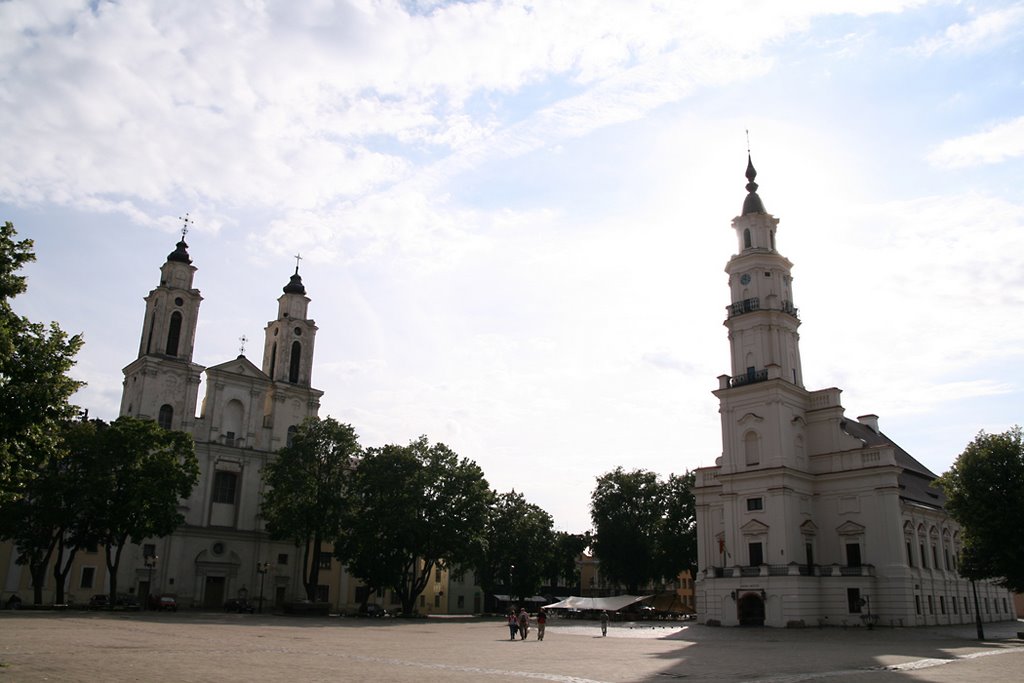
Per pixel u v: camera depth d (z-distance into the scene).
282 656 28.02
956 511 52.19
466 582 113.50
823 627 62.56
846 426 75.69
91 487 61.31
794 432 70.00
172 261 85.88
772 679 24.00
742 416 70.25
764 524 66.31
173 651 28.22
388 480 76.12
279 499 74.50
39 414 26.81
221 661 25.22
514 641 43.50
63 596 65.00
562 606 86.69
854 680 23.80
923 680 23.86
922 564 70.75
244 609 75.88
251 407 86.81
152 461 65.19
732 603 65.81
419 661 28.23
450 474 79.81
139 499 62.50
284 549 84.94
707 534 75.94
